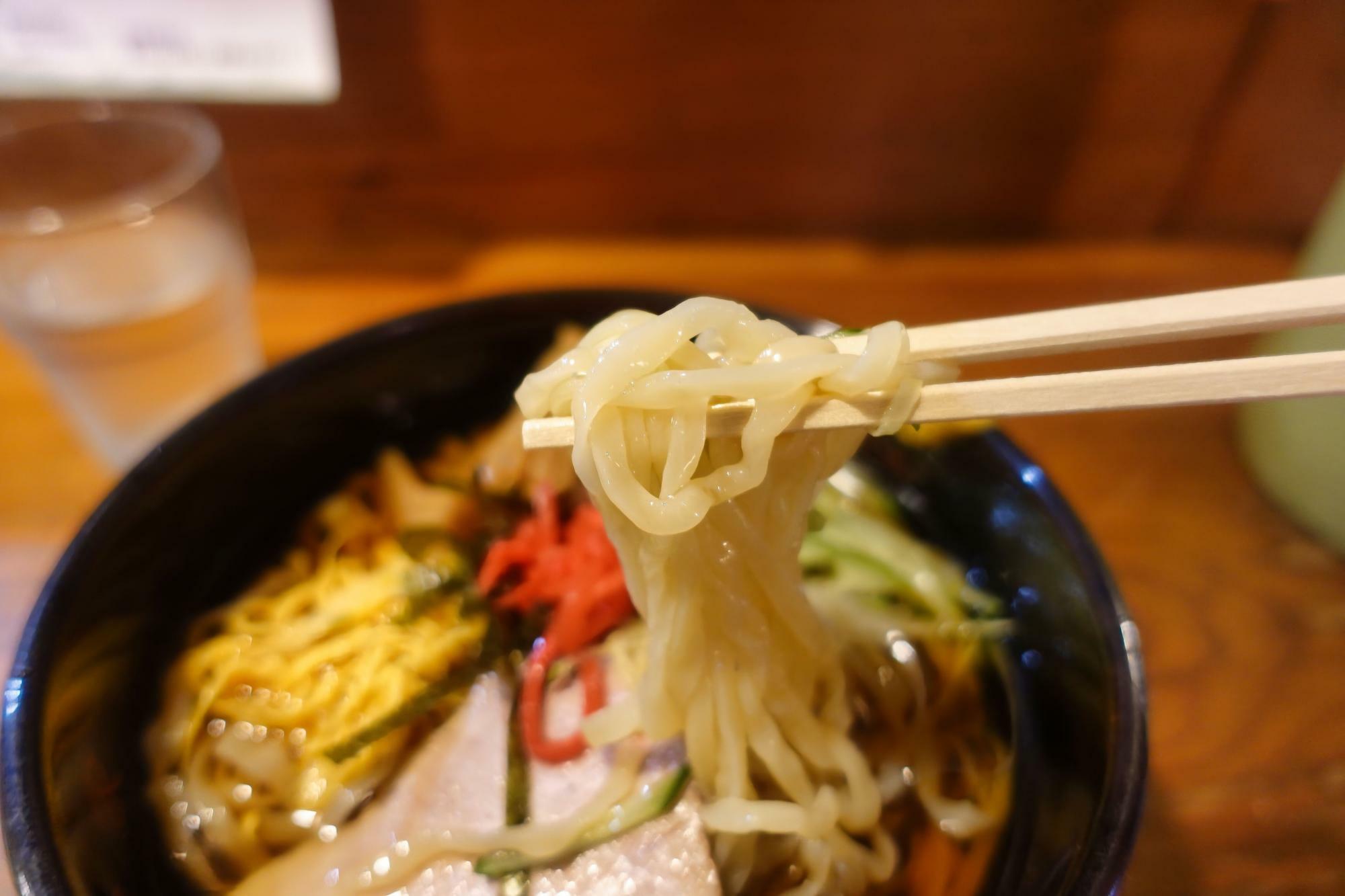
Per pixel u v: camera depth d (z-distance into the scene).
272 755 0.20
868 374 0.15
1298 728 0.22
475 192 0.34
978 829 0.19
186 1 0.28
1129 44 0.30
